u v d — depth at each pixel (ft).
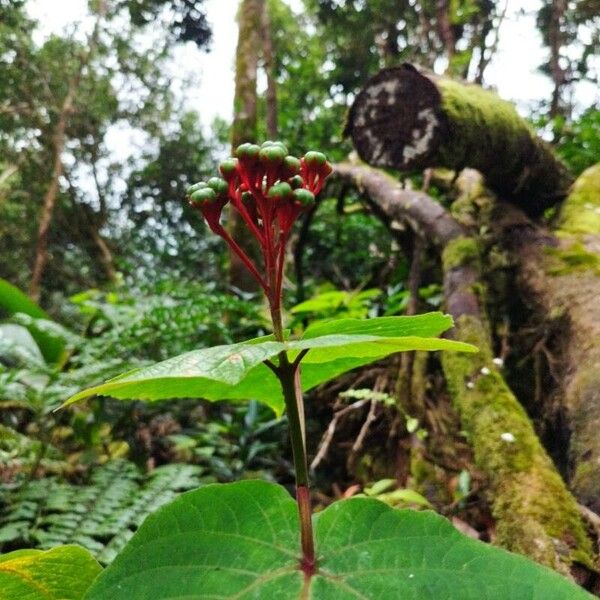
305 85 29.50
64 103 37.68
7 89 37.93
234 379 1.89
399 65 9.04
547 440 8.16
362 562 2.28
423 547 2.30
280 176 2.77
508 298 10.03
